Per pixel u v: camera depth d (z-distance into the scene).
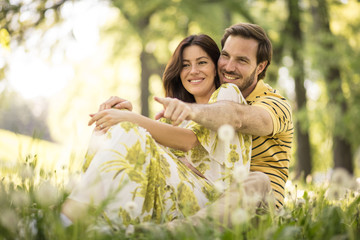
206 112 1.71
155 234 1.31
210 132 1.86
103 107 2.00
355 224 1.66
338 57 11.01
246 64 2.29
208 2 10.69
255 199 1.50
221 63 2.36
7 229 1.26
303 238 1.50
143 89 12.89
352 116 10.66
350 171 10.91
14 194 1.42
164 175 1.67
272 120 1.93
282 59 11.08
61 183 1.89
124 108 2.01
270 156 2.05
